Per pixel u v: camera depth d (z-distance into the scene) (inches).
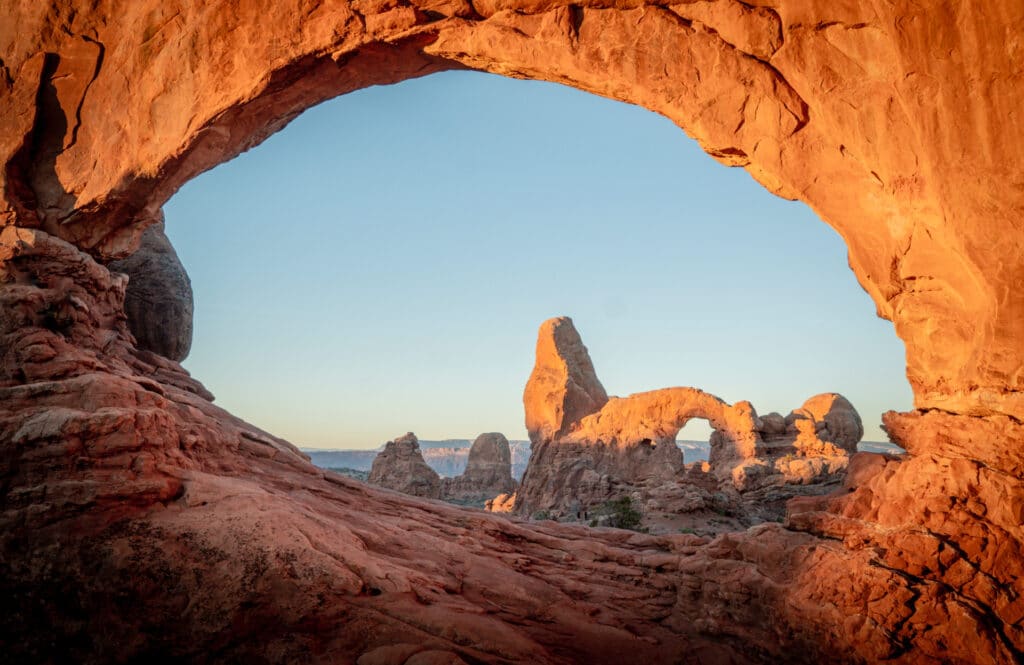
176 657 388.5
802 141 426.3
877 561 413.1
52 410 464.1
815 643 423.8
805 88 411.8
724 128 442.3
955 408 411.5
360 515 597.3
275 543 438.6
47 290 576.7
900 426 459.5
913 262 408.2
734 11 429.7
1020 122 341.7
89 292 644.7
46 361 522.3
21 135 621.6
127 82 615.2
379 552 530.3
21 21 633.0
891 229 413.1
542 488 1920.5
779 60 418.9
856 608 404.2
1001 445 383.9
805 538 492.1
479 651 408.5
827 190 426.6
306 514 498.0
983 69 346.3
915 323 424.8
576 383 2170.3
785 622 451.2
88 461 451.8
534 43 482.9
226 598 405.7
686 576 568.7
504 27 491.5
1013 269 359.3
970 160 358.3
